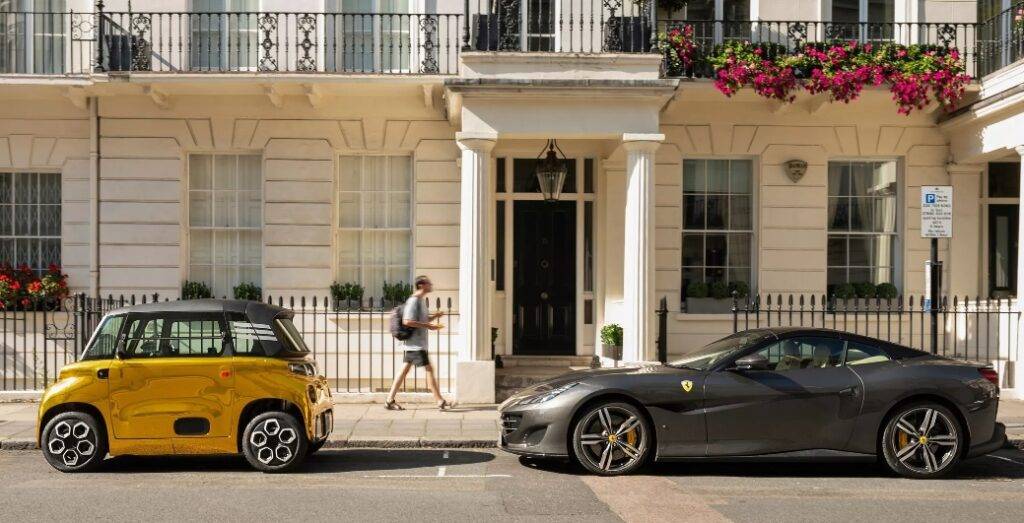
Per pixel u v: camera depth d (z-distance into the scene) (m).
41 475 8.66
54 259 14.55
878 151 14.93
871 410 8.59
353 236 14.76
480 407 12.76
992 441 8.75
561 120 12.76
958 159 14.66
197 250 14.62
